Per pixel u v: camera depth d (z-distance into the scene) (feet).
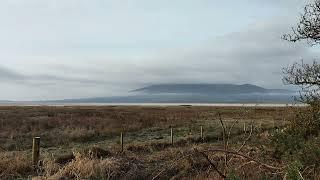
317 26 40.27
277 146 30.58
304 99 36.70
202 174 33.65
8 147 75.51
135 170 39.17
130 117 162.09
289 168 22.66
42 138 89.04
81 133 94.58
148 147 69.67
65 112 194.29
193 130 111.14
